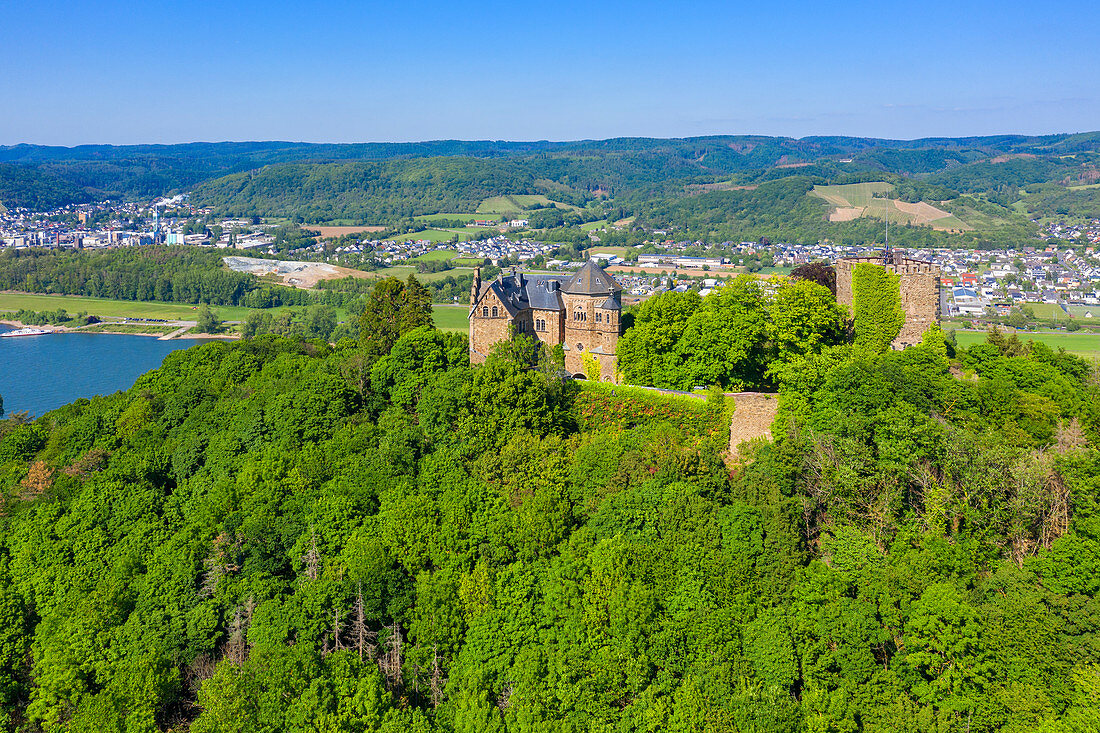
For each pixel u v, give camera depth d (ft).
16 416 583.17
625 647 289.33
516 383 401.49
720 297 432.66
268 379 533.14
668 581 306.55
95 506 378.53
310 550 329.11
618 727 277.23
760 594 303.07
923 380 392.47
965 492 322.96
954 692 274.98
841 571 305.32
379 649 307.37
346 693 281.33
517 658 294.66
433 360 468.34
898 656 283.59
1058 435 373.20
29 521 380.58
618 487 347.15
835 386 383.65
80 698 294.87
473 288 518.37
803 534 332.60
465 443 392.27
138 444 471.21
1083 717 256.73
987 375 429.38
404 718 278.67
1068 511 314.55
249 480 377.30
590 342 497.05
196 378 568.41
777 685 279.90
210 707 277.03
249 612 312.29
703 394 411.34
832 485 336.90
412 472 376.48
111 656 305.53
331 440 415.85
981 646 275.59
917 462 333.62
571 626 299.17
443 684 297.12
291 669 285.43
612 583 304.91
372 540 329.11
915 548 314.96
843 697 276.00
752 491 338.13
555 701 284.41
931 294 448.65
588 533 331.16
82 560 355.97
